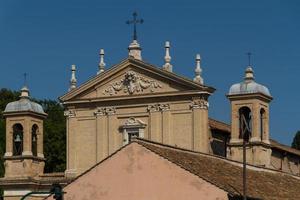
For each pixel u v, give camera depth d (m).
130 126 83.50
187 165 57.41
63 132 129.12
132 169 57.31
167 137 82.06
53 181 85.50
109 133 84.50
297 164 100.62
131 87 83.81
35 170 88.62
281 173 73.69
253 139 80.88
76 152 85.81
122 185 57.44
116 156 57.88
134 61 83.56
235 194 55.31
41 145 90.12
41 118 90.56
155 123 82.62
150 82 83.19
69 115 86.44
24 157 88.06
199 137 80.88
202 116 81.06
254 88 81.44
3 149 118.50
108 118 84.81
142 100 83.44
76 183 58.53
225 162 66.69
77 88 85.81
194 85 81.12
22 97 90.00
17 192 87.19
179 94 81.81
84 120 85.94
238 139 81.69
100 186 57.94
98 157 84.75
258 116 81.25
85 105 85.81
